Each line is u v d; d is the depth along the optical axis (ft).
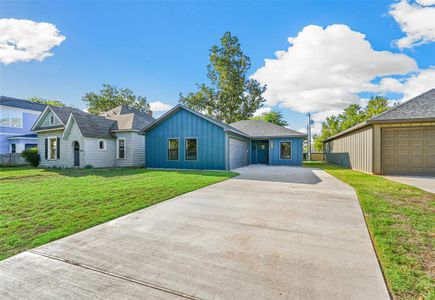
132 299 5.96
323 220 12.31
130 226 11.57
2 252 8.71
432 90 36.06
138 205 15.53
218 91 103.35
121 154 53.21
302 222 12.00
